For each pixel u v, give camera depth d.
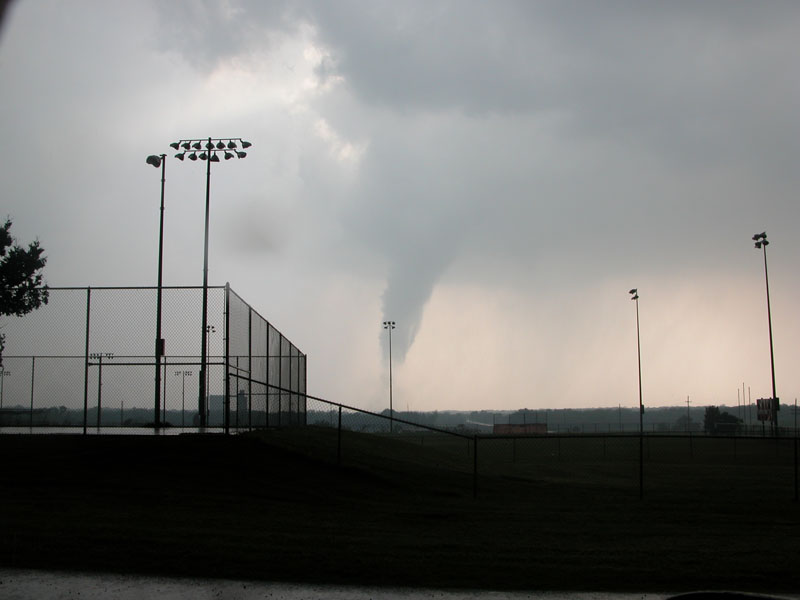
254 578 9.82
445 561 11.01
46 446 19.30
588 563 11.18
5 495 15.00
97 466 17.91
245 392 25.62
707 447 57.47
